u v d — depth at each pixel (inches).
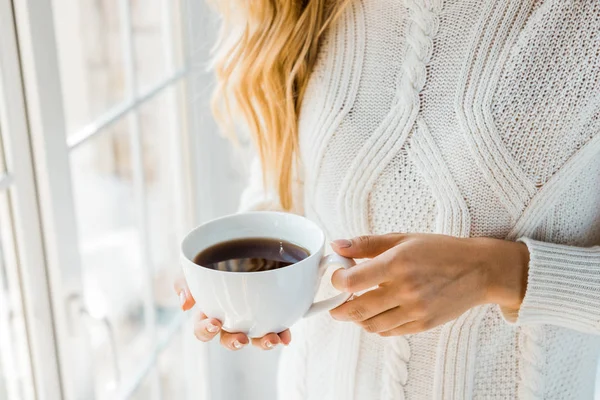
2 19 35.2
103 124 45.6
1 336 40.8
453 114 31.3
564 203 32.0
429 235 28.5
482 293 29.0
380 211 33.5
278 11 34.8
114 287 95.7
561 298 29.7
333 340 36.8
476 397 33.9
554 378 34.2
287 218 28.9
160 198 97.0
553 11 29.7
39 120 37.4
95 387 44.8
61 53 94.8
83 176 99.1
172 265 77.5
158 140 94.1
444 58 31.4
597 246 31.4
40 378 41.7
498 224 31.8
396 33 32.5
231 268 27.0
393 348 34.4
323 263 26.7
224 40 41.4
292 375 39.2
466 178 31.4
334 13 34.1
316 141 34.6
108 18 93.3
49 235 39.6
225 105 40.3
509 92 30.4
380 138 32.7
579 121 30.1
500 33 30.5
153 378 58.1
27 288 39.8
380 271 26.5
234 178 62.5
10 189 38.0
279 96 36.2
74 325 42.0
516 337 33.2
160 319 90.9
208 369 64.3
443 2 31.2
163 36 55.2
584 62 29.6
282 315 25.7
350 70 33.7
